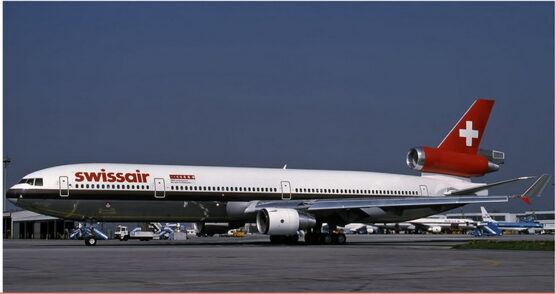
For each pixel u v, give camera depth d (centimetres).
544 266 2722
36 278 2212
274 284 2027
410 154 6406
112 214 5075
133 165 5247
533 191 5356
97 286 1972
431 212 6288
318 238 5675
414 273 2394
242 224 5800
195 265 2812
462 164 6444
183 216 5341
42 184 4862
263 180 5669
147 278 2214
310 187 5866
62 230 11050
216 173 5491
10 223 11500
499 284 2022
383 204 5275
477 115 6544
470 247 4519
